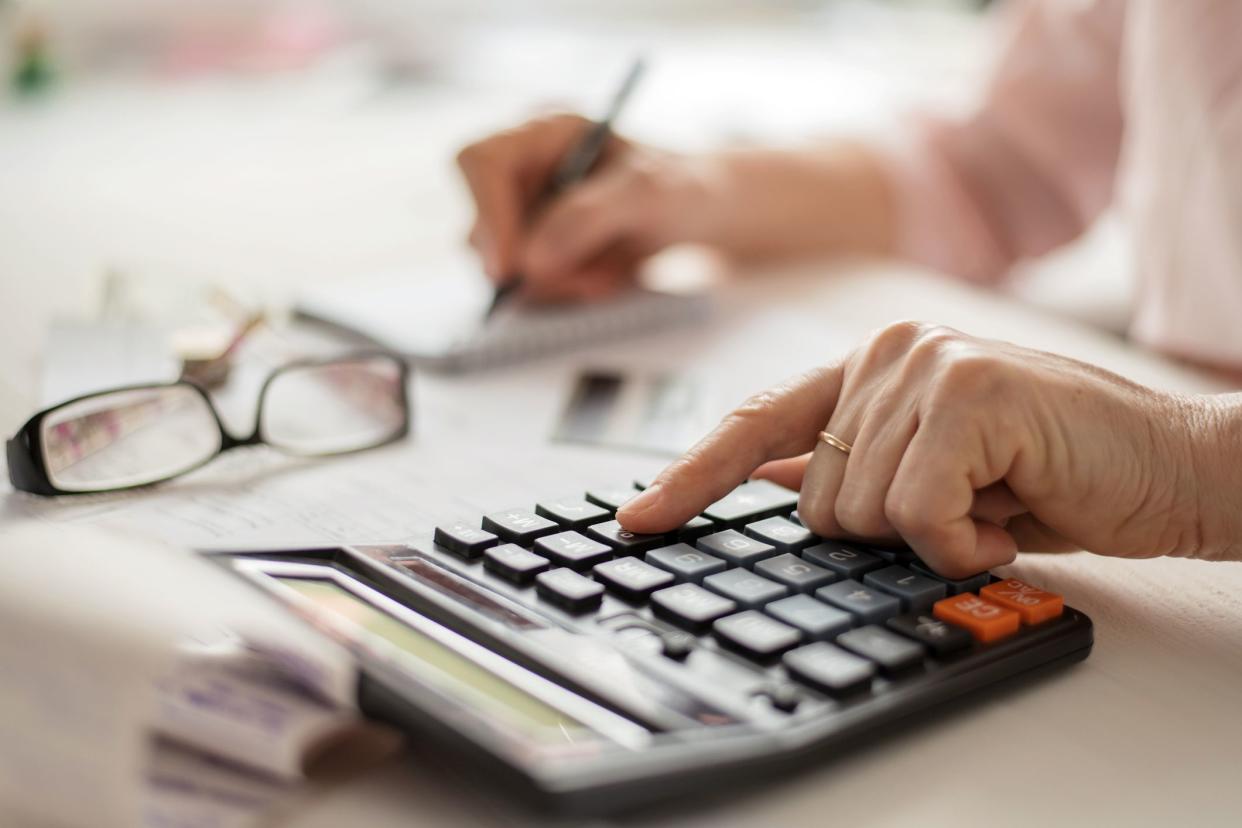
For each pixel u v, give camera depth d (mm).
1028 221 1041
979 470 385
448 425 587
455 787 307
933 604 375
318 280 809
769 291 839
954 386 385
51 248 872
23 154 1174
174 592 326
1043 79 1009
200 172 1139
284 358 663
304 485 501
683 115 1301
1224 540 414
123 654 301
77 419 489
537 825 293
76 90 1432
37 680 302
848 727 312
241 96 1465
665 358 696
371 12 1631
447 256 877
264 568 388
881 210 985
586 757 279
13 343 661
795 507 449
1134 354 723
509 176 761
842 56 1675
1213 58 744
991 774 319
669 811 299
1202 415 422
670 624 360
